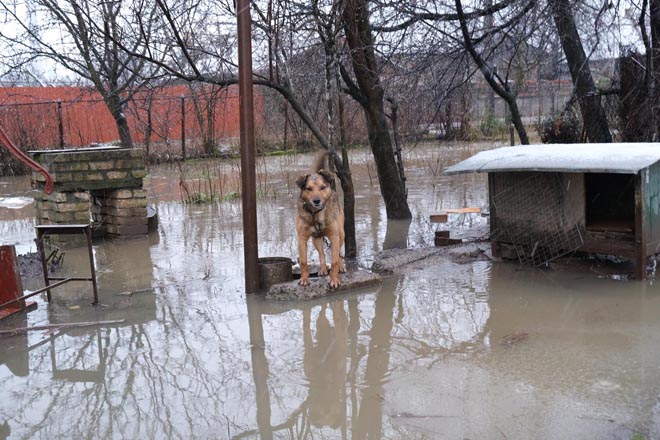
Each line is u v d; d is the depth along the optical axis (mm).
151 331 5715
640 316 5512
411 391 4262
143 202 10078
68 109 21422
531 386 4227
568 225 6984
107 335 5668
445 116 19281
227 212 12281
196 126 21078
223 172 17656
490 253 8016
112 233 10180
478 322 5586
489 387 4246
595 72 11750
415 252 8180
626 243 6660
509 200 7477
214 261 8289
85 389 4543
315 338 5387
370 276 6914
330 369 4715
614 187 8117
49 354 5270
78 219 9656
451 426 3762
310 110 10062
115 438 3826
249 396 4320
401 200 10648
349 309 6145
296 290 6500
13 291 6367
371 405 4102
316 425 3885
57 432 3926
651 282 6504
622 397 4000
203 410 4141
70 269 8164
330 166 8359
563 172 6871
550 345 4945
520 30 9508
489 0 9141
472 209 11164
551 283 6668
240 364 4875
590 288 6410
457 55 9945
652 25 9734
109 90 14219
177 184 16203
